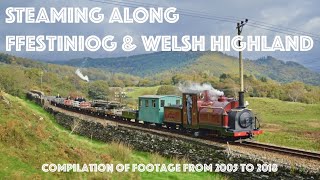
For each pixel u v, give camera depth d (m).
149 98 34.12
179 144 24.73
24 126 18.48
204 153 22.42
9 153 15.64
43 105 65.94
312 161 17.33
